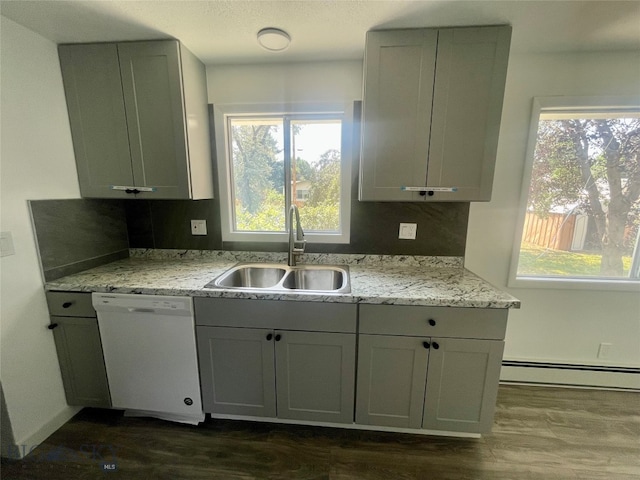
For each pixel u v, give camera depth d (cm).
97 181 161
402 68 136
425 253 183
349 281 152
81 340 150
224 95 177
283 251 193
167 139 153
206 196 179
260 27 133
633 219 176
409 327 132
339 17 124
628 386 185
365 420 145
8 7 116
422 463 134
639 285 176
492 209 177
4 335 129
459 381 135
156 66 146
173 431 152
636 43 148
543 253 184
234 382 147
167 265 183
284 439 147
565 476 129
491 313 127
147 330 145
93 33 138
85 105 153
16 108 130
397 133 142
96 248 176
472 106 137
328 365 140
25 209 136
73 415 162
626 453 141
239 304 137
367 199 150
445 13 122
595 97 160
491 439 148
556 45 151
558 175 176
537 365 189
